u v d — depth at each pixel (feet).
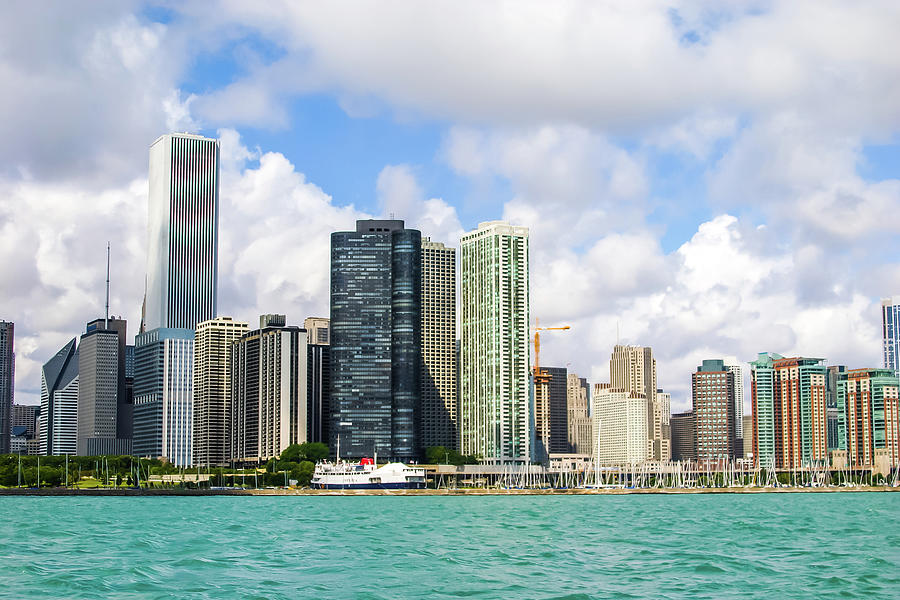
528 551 560.61
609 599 382.01
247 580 429.79
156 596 386.52
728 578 438.81
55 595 388.57
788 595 393.09
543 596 388.16
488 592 398.01
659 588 408.46
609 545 602.85
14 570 455.22
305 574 451.12
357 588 407.64
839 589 407.85
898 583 423.23
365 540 646.74
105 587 407.23
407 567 478.18
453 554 542.16
